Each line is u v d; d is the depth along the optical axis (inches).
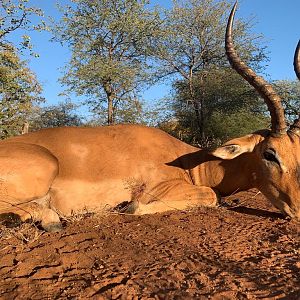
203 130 187.5
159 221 44.9
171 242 37.8
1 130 118.6
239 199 58.7
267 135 48.0
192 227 42.4
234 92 181.6
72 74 175.9
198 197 49.7
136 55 197.0
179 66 195.0
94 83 177.2
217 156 47.1
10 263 34.3
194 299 26.2
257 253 34.5
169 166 51.8
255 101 183.2
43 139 48.8
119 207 49.6
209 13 188.1
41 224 43.2
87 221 46.1
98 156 48.9
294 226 42.3
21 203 43.4
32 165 43.7
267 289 27.2
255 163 48.6
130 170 49.8
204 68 191.3
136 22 178.4
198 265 32.0
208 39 188.4
